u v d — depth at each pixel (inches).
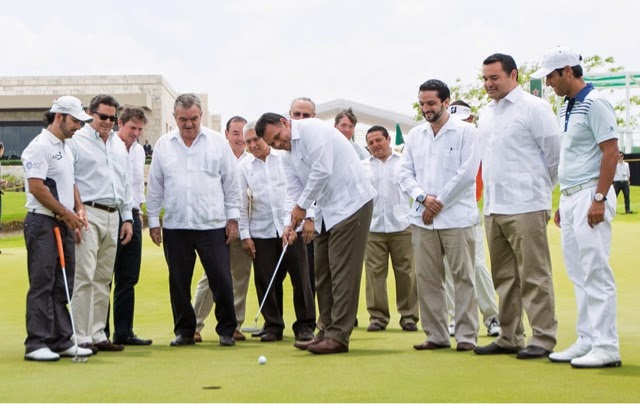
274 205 325.7
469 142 280.2
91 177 285.9
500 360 253.0
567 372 230.7
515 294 265.4
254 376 231.5
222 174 311.4
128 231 298.0
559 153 257.3
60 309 272.8
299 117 326.0
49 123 273.4
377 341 307.7
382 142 359.3
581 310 248.2
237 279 339.0
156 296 434.6
